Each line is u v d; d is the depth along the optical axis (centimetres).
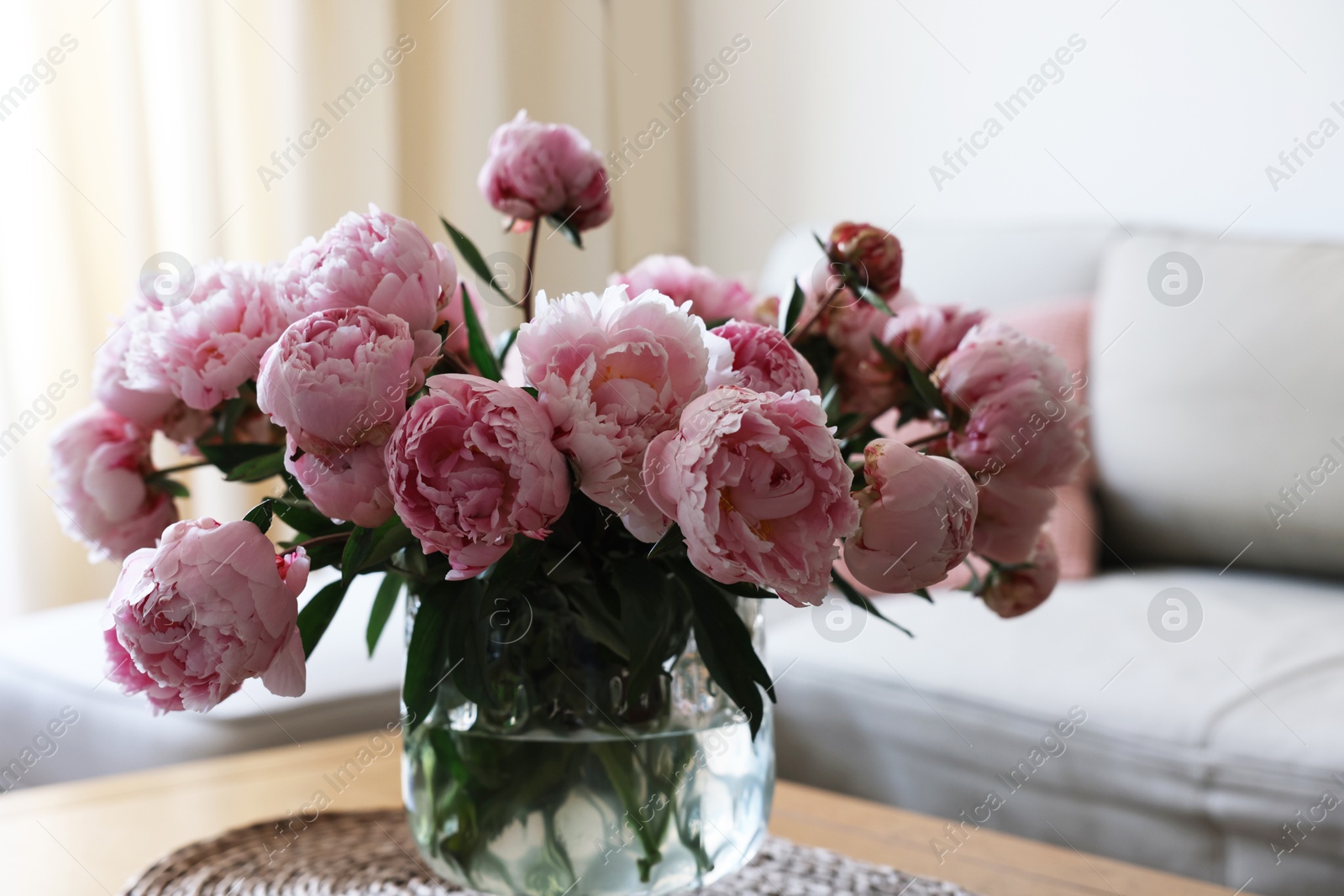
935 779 128
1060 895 74
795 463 47
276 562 50
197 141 227
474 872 61
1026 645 132
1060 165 218
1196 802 111
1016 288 193
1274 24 188
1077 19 214
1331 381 153
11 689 141
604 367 49
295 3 239
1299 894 105
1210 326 165
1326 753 104
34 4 210
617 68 285
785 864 78
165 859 78
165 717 127
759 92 275
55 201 214
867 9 249
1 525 210
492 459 48
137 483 66
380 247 51
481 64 265
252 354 56
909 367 62
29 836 86
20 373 211
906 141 244
